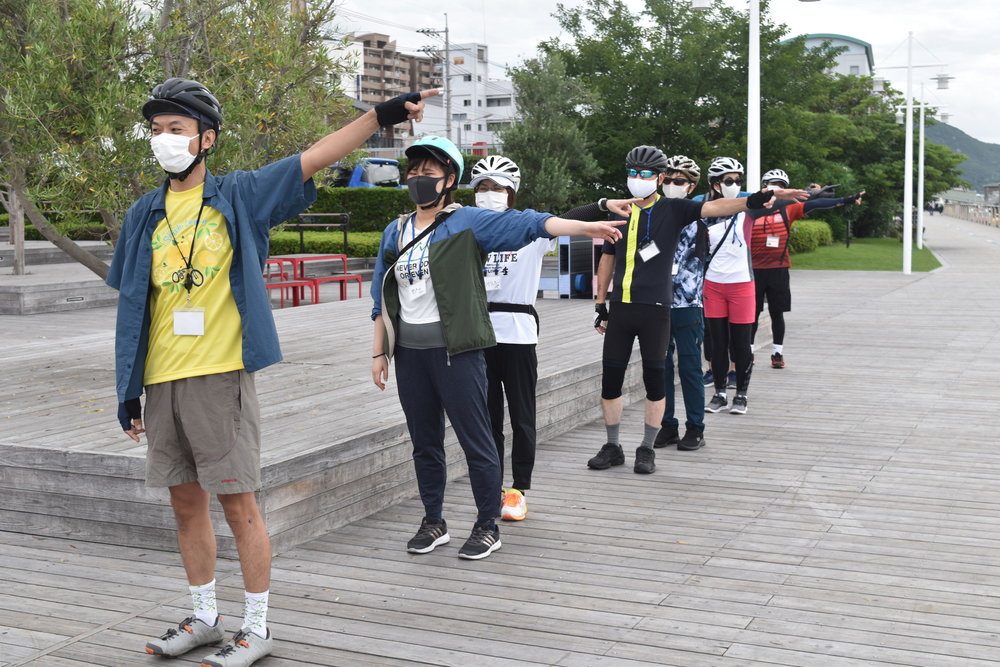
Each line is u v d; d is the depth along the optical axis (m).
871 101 46.88
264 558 3.32
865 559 4.29
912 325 13.12
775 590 3.92
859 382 8.85
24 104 6.18
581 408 7.23
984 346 11.08
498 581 4.04
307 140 7.48
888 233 50.84
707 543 4.52
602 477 5.72
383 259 4.38
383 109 3.17
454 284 4.12
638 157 5.50
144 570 4.20
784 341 11.70
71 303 14.15
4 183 6.92
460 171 4.16
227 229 3.17
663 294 5.61
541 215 3.92
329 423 5.26
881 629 3.53
